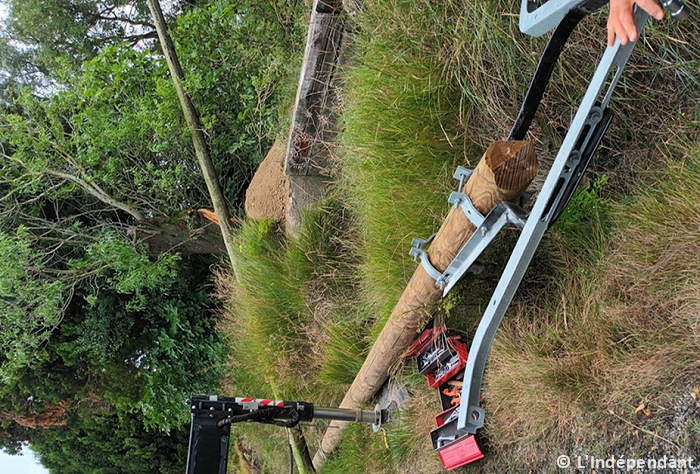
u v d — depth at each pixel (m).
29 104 6.61
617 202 2.27
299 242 4.44
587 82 2.32
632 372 2.01
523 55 2.45
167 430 8.29
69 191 6.92
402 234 3.08
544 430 2.33
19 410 8.02
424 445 3.17
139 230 7.15
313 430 5.05
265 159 5.31
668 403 1.89
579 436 2.18
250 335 5.11
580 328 2.26
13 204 6.97
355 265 3.82
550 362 2.31
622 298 2.16
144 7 9.11
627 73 2.20
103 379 7.99
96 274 7.16
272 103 5.10
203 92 5.98
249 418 2.65
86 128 6.55
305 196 4.55
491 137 2.75
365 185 3.25
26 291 6.48
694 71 2.01
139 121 6.39
